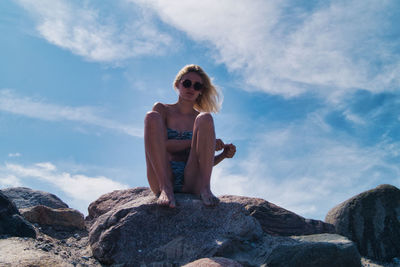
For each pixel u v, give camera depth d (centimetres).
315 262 356
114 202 593
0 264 306
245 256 383
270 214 520
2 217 406
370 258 541
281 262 357
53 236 496
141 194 596
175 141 468
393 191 586
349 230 569
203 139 424
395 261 525
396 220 560
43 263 322
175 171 459
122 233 390
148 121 431
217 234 395
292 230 502
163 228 397
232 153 484
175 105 512
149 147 428
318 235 464
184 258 378
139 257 379
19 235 408
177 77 514
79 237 500
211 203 411
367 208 575
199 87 500
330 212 612
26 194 670
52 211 527
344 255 367
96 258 399
